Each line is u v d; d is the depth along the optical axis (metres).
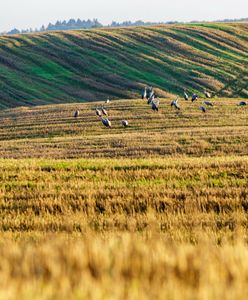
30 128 148.50
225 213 44.09
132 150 104.50
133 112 161.12
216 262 18.09
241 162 66.56
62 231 39.12
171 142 110.81
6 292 14.09
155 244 21.14
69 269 17.17
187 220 40.91
